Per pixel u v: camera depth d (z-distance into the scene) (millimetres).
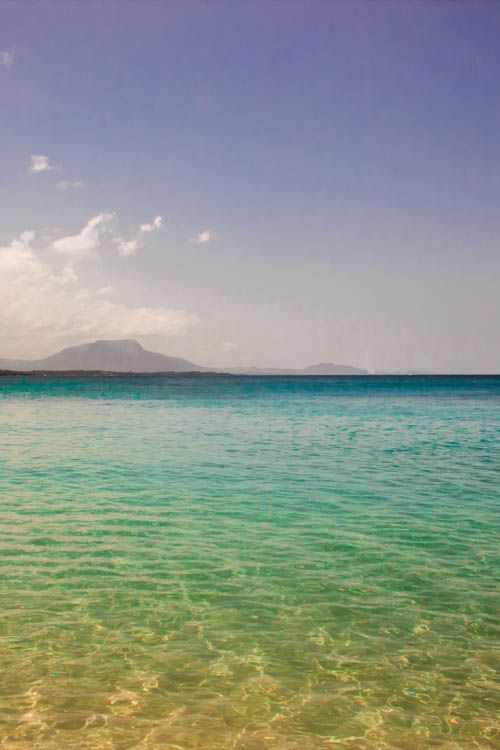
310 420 40281
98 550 10812
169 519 13000
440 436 29812
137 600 8539
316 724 5719
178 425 36344
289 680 6465
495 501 14836
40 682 6352
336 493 15797
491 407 54875
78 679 6422
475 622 7930
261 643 7285
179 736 5488
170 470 19406
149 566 9977
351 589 9016
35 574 9562
